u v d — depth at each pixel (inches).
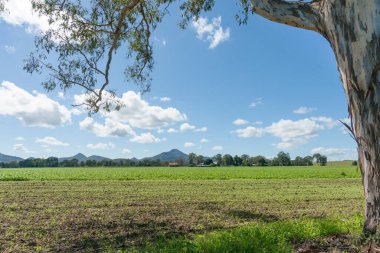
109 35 597.0
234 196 803.4
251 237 298.8
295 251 279.3
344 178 1658.5
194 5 565.3
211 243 288.8
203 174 1867.6
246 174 1893.5
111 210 578.9
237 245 280.7
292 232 335.3
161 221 479.2
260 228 342.6
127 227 438.0
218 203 676.1
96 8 575.5
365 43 265.9
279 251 265.4
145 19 596.4
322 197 796.6
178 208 606.9
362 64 268.2
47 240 369.1
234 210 587.5
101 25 582.2
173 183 1218.0
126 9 511.5
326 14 285.3
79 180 1382.9
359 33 267.4
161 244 315.6
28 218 499.2
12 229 420.5
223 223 467.8
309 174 1911.9
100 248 334.6
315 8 297.0
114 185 1106.7
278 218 514.0
